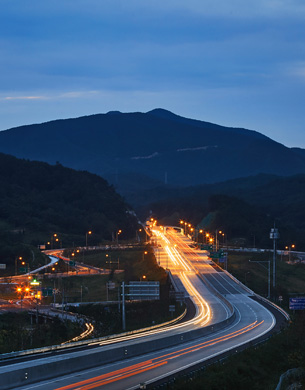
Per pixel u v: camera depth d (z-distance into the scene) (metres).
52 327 143.50
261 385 75.69
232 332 116.31
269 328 122.56
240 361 81.88
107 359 76.81
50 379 65.38
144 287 132.12
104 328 143.50
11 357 79.00
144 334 113.69
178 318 140.38
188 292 189.88
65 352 83.81
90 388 61.06
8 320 156.50
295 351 89.06
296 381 76.88
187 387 65.69
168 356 82.75
